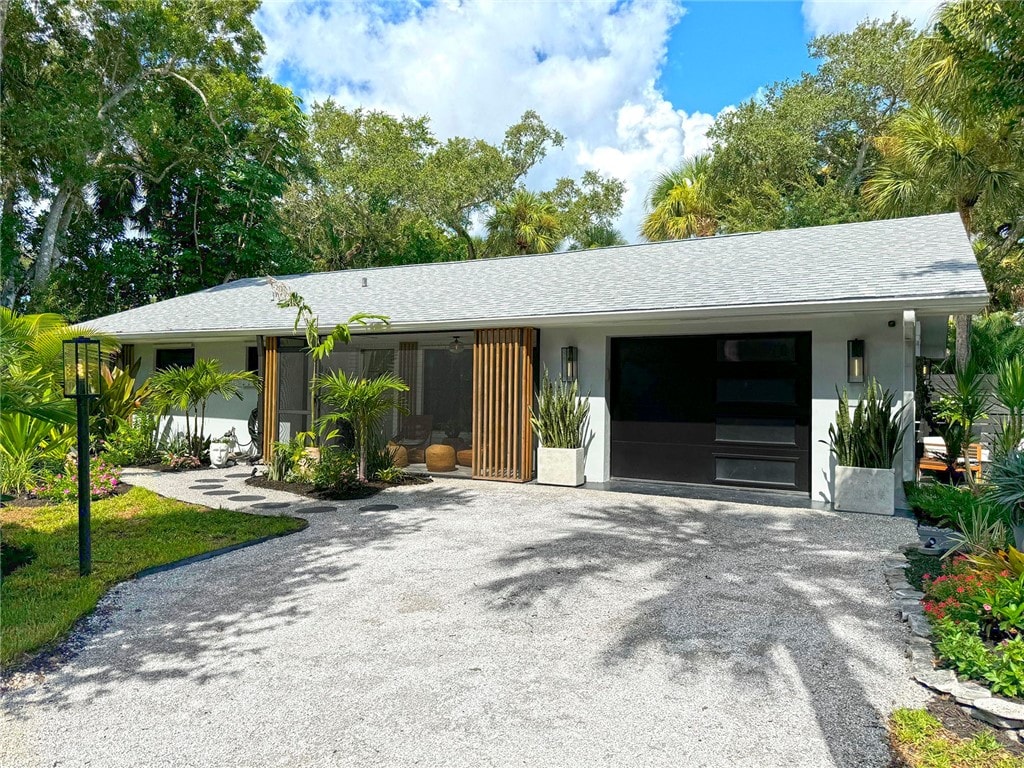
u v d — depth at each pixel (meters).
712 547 6.20
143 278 21.38
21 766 2.72
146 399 13.00
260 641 4.03
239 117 21.52
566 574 5.36
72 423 5.40
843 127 24.66
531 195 29.69
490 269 13.61
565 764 2.71
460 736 2.94
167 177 21.61
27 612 4.35
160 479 10.41
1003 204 13.38
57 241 20.00
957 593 4.09
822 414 8.62
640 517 7.56
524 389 9.97
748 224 22.39
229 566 5.62
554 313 9.20
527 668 3.63
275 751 2.82
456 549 6.15
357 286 13.91
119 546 6.07
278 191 22.08
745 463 9.38
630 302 9.05
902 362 8.18
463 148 31.53
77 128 15.80
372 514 7.75
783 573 5.36
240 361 13.26
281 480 10.02
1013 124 8.38
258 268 22.17
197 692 3.37
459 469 11.43
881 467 7.79
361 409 9.52
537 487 9.61
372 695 3.33
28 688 3.43
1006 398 7.82
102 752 2.83
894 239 10.12
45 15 16.28
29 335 8.09
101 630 4.22
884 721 3.03
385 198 27.23
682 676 3.52
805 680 3.45
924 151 12.98
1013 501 4.84
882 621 4.28
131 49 17.83
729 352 9.50
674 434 9.87
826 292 7.83
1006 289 18.38
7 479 8.34
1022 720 2.88
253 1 21.89
